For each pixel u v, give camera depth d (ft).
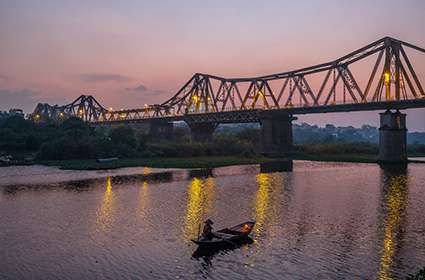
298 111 514.27
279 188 234.99
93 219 155.74
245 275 98.32
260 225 144.36
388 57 440.45
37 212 168.76
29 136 466.70
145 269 102.63
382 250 115.44
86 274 99.60
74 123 529.86
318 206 179.11
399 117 430.20
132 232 136.56
